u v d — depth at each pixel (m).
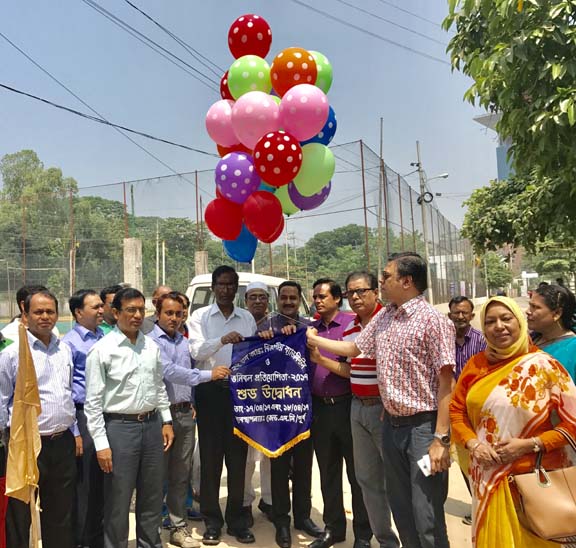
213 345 4.40
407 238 16.69
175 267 14.15
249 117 4.24
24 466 3.26
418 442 3.22
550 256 23.06
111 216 14.88
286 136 4.12
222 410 4.40
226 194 4.46
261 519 4.92
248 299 4.77
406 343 3.27
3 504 3.43
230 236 4.70
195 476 5.06
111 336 3.78
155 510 3.85
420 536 3.17
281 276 12.45
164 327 4.51
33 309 3.56
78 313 4.42
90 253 15.02
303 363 4.16
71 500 3.70
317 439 4.23
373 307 4.00
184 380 4.18
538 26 3.97
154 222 14.46
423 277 3.39
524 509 2.66
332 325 4.34
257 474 6.26
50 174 36.69
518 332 2.82
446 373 3.14
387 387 3.32
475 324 19.84
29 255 15.46
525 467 2.71
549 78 4.09
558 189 5.71
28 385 3.29
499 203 11.26
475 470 2.87
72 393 3.92
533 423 2.71
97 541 4.17
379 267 12.11
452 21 4.50
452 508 5.03
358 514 4.13
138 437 3.73
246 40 4.71
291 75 4.39
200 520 4.92
